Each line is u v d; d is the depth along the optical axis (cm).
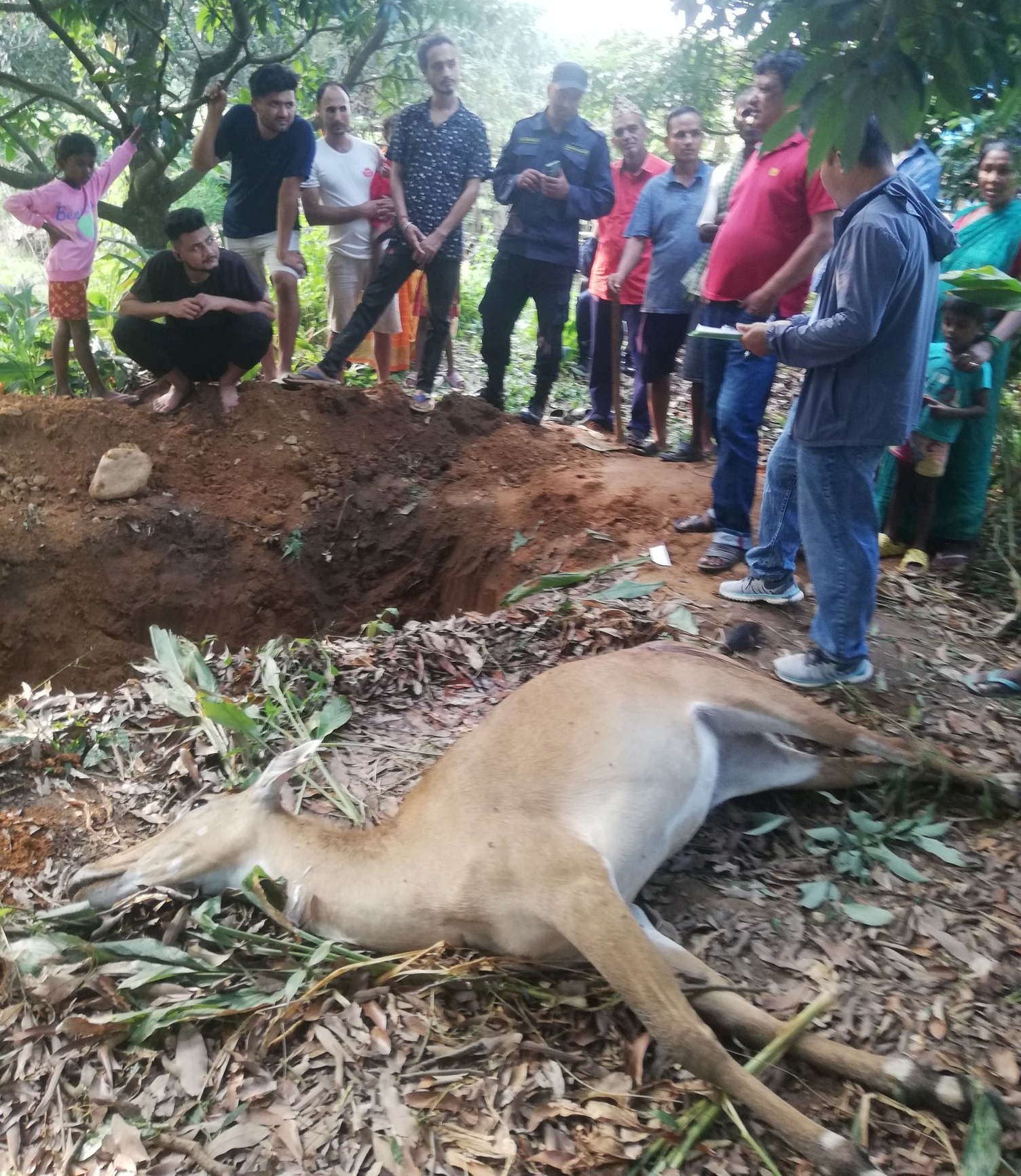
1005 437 611
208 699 399
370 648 481
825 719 357
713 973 285
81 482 693
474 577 672
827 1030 282
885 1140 254
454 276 779
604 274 802
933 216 382
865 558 411
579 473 716
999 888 329
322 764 397
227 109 874
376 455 746
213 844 335
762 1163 251
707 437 748
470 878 289
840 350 373
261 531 704
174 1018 291
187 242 666
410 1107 266
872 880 335
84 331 742
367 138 1501
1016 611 499
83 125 1231
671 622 476
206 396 748
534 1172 250
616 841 296
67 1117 274
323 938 315
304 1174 253
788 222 527
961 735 410
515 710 326
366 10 981
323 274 1102
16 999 308
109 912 338
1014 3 258
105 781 405
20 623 654
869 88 258
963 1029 281
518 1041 280
